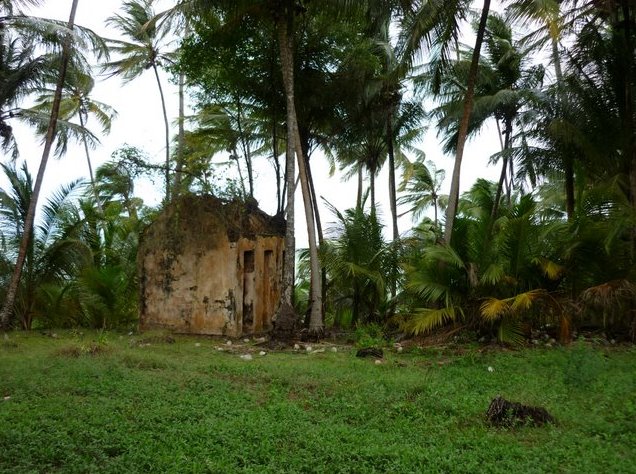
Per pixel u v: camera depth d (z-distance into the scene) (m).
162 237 18.34
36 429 7.43
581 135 17.34
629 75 16.73
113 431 7.43
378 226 19.53
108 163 21.62
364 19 18.23
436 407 8.65
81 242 19.73
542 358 12.66
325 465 6.33
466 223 16.17
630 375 10.75
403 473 6.09
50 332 18.22
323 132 23.36
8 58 20.55
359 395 9.49
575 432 7.54
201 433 7.23
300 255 21.98
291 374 11.14
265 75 20.56
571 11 17.61
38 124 22.41
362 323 19.34
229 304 17.55
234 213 18.19
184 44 19.48
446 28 16.83
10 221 19.17
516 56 22.72
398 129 24.52
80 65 19.03
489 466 6.21
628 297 14.83
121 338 17.09
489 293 15.31
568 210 19.84
